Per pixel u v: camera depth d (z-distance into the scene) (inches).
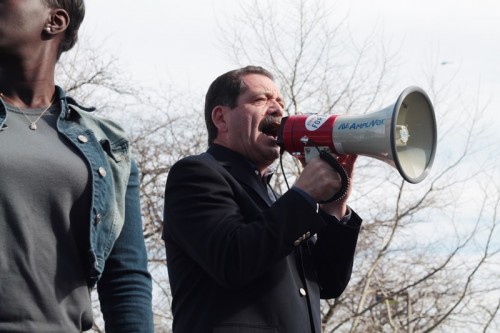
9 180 109.0
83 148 117.6
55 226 112.1
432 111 159.9
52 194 111.9
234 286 143.9
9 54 116.9
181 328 150.6
